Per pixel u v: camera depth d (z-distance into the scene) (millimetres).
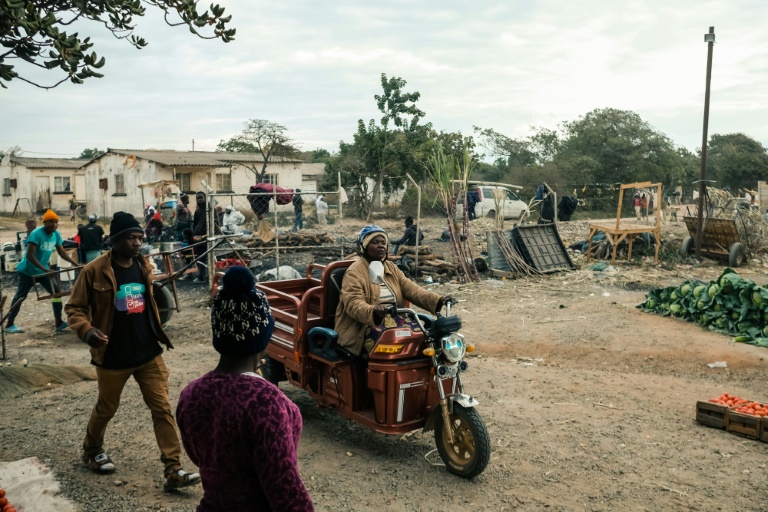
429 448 5465
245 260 13359
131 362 4543
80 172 46531
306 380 5707
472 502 4484
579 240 20344
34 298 12828
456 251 14164
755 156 58281
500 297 12219
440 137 33125
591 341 8977
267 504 2111
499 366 8039
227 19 6098
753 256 17391
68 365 7930
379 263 4605
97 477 4758
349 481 4805
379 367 4945
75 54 4879
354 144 34250
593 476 4918
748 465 5141
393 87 33500
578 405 6590
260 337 2197
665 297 10609
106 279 4441
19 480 4648
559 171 42250
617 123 47812
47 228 9664
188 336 9727
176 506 4332
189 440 2189
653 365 8078
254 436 2041
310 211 36219
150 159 34812
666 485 4766
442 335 4891
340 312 5348
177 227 16391
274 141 39156
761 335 8828
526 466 5086
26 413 6168
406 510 4363
